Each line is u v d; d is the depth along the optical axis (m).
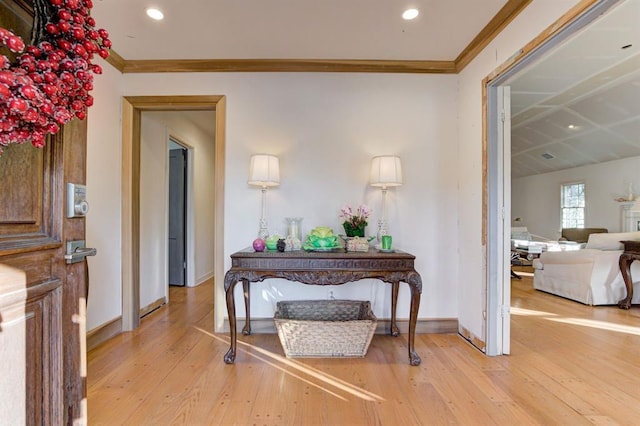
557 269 4.21
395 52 2.69
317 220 2.88
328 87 2.90
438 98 2.92
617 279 3.73
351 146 2.90
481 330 2.48
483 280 2.46
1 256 0.88
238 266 2.30
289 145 2.88
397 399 1.81
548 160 7.39
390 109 2.91
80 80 0.94
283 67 2.85
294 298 2.87
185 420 1.62
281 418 1.64
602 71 3.44
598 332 2.87
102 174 2.63
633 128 5.12
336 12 2.17
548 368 2.19
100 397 1.81
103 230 2.64
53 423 1.08
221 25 2.31
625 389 1.92
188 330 2.88
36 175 1.04
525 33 2.02
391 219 2.90
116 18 2.22
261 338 2.71
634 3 2.23
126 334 2.78
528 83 3.78
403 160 2.91
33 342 1.00
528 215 8.90
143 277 3.31
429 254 2.91
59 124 0.95
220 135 2.87
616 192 6.50
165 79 2.87
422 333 2.87
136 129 2.94
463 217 2.81
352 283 2.89
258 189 2.87
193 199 4.71
